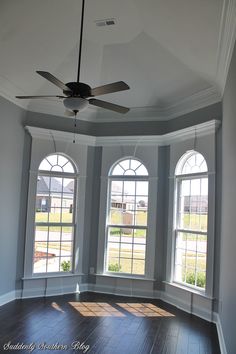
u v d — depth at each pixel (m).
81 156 6.07
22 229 5.52
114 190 6.14
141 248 5.90
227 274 3.57
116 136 6.05
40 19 4.18
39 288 5.59
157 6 3.77
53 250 5.84
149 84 5.57
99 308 5.07
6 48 4.42
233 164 3.30
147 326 4.38
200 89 5.04
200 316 4.78
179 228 5.50
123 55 5.19
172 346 3.79
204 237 4.95
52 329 4.15
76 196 6.05
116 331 4.17
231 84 3.50
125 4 4.11
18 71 4.89
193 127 5.10
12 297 5.30
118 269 6.01
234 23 3.10
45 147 5.75
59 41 4.69
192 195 5.29
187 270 5.24
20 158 5.50
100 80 5.65
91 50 5.06
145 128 6.02
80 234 6.02
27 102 5.61
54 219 5.86
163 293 5.61
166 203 5.76
